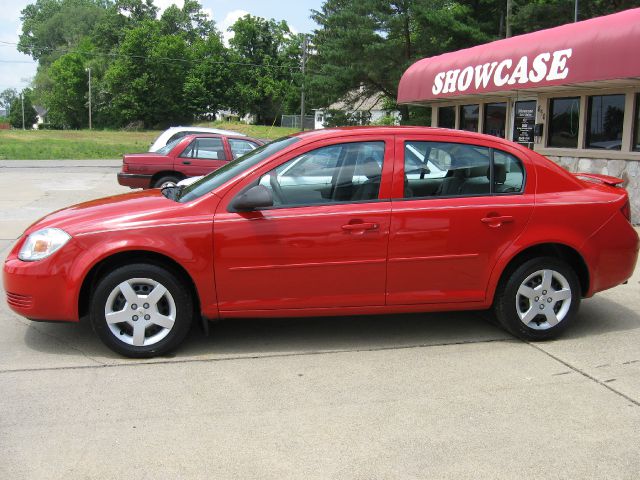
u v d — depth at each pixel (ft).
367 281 15.10
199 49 275.18
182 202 15.02
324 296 15.03
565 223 15.83
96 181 62.39
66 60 296.51
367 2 95.20
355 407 12.36
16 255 14.90
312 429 11.45
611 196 16.44
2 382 13.42
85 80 296.30
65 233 14.38
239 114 278.87
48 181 61.93
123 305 14.60
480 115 44.62
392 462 10.35
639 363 14.73
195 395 12.85
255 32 272.31
